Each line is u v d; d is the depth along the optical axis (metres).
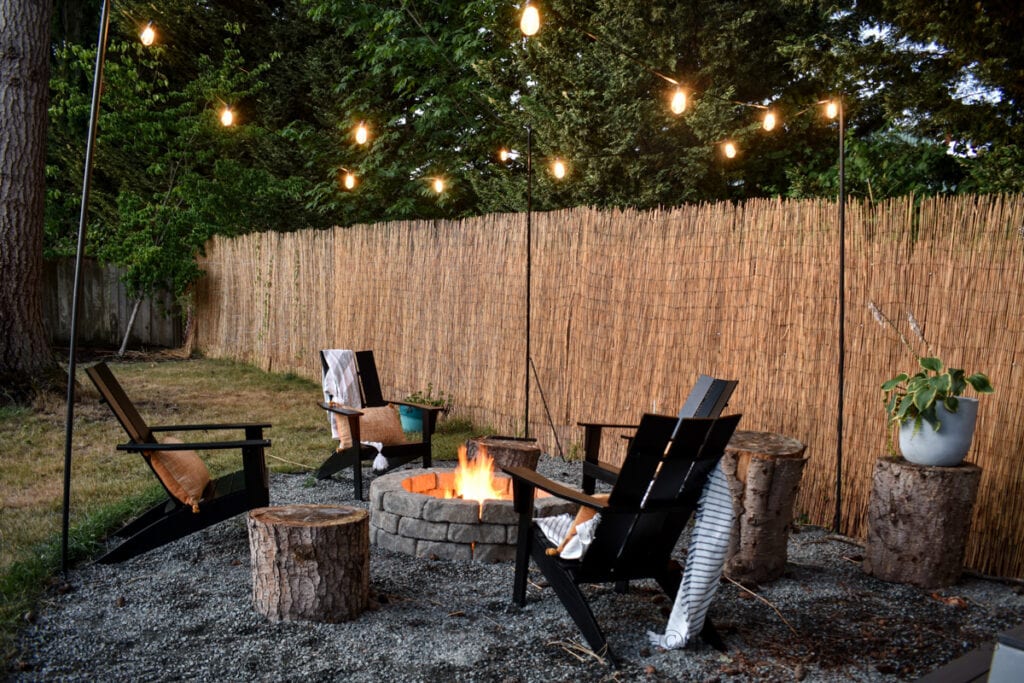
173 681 2.73
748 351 5.43
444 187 13.30
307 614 3.25
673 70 9.88
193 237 13.37
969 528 4.03
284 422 7.82
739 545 3.97
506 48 12.23
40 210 8.02
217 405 8.64
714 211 5.70
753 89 10.73
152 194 15.45
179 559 4.00
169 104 16.89
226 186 14.21
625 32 9.65
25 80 7.77
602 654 3.02
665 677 2.91
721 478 3.16
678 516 3.26
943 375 3.93
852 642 3.27
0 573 3.60
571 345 6.78
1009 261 4.19
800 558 4.36
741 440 4.27
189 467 4.03
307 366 10.70
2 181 7.67
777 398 5.24
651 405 6.09
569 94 9.98
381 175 13.87
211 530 4.46
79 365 11.63
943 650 3.21
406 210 13.70
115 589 3.56
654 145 10.11
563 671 2.92
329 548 3.24
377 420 5.73
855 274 4.85
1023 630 2.01
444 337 8.17
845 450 4.86
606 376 6.46
